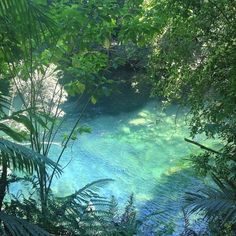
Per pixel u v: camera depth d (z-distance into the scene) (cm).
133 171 907
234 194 349
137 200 766
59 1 443
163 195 789
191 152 984
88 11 429
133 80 1429
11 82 474
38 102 522
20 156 275
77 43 451
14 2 271
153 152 1007
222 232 395
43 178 427
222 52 545
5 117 312
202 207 333
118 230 395
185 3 532
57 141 998
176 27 573
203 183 784
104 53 509
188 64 601
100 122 1213
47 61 452
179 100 641
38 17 289
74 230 378
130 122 1191
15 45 384
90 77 468
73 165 916
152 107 1302
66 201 406
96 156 979
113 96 1391
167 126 1131
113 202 462
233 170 500
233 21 534
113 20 452
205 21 546
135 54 1010
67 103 1286
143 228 500
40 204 419
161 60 636
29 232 300
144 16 496
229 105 520
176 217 674
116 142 1070
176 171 884
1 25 318
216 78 560
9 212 381
